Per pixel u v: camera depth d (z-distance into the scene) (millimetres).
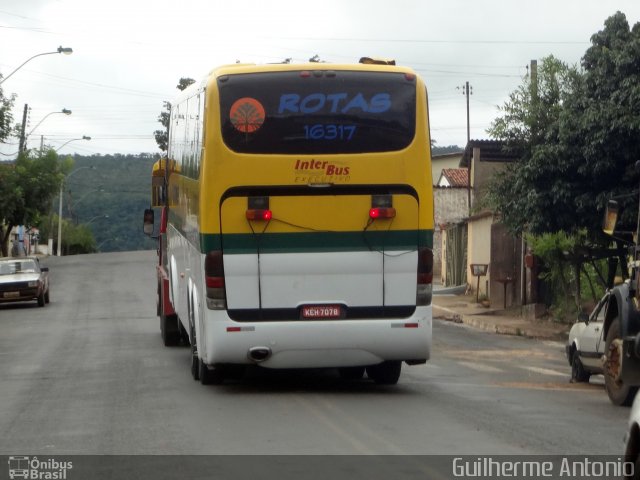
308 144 14438
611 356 14266
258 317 14430
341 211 14477
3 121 51438
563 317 29453
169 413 13328
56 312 38094
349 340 14516
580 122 23672
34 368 19875
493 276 35688
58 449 10977
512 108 27234
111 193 126625
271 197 14398
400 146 14594
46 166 62500
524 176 24734
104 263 69688
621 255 25625
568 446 10945
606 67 23625
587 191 24328
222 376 16094
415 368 19406
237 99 14422
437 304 38031
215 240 14359
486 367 19812
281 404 14062
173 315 23656
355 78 14586
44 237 109938
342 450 10672
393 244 14570
